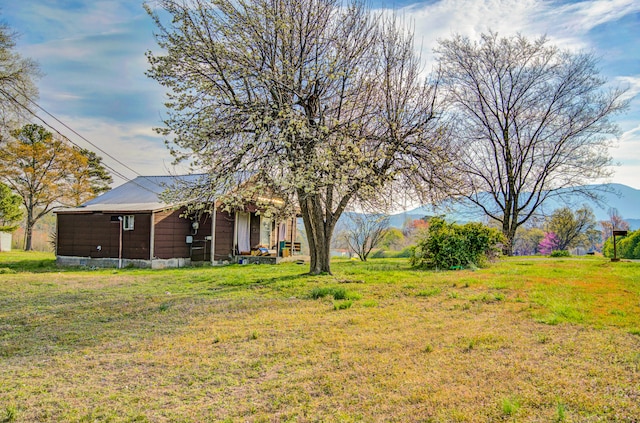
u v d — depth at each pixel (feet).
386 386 12.25
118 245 61.82
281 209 43.21
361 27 36.76
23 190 104.42
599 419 9.51
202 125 32.78
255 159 31.55
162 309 25.44
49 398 12.47
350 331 18.51
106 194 73.92
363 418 10.43
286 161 30.48
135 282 40.06
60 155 103.65
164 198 34.35
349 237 74.02
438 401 11.00
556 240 124.67
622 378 11.70
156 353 16.70
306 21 35.09
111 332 20.44
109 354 16.87
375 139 33.68
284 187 31.45
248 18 32.53
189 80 34.40
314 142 31.78
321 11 35.88
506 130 77.71
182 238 63.26
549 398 10.73
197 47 32.07
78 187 106.73
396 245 95.20
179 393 12.64
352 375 13.25
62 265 64.80
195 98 35.24
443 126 37.29
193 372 14.38
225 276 42.45
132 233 61.00
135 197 68.59
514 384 11.73
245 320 21.65
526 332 16.88
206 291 32.24
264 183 32.65
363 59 36.45
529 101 76.02
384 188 35.53
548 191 77.82
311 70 33.35
